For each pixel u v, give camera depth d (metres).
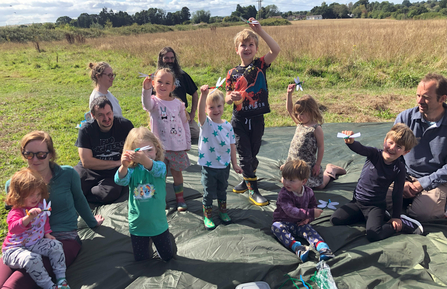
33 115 8.41
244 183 3.90
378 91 9.30
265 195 3.76
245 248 2.72
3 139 6.61
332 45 13.41
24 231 2.31
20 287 2.23
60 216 2.79
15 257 2.24
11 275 2.28
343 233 2.94
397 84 9.85
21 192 2.29
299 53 13.09
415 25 22.56
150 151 2.54
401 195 2.96
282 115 7.56
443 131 3.14
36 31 34.72
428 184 3.08
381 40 13.74
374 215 2.96
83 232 3.14
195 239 2.91
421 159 3.28
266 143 5.52
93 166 3.74
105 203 3.70
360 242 2.90
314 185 3.79
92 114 3.59
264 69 3.50
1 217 3.78
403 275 2.38
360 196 3.13
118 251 2.81
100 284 2.43
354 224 3.12
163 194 2.58
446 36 13.80
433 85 3.00
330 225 3.10
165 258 2.63
